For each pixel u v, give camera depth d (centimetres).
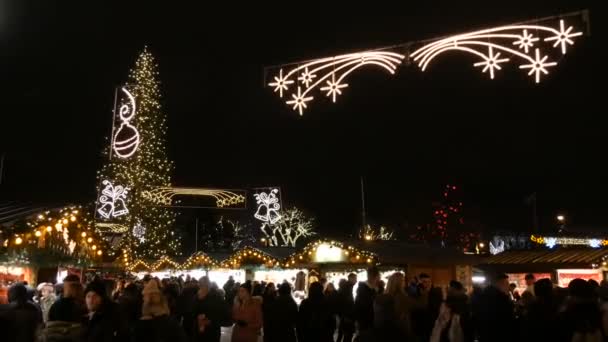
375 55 832
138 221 4066
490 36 767
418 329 964
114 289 1734
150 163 4088
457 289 972
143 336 666
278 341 1144
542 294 675
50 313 702
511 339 843
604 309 670
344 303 1271
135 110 2591
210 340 1048
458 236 5259
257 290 1756
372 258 2441
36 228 1251
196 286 1282
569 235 3331
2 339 548
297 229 5659
